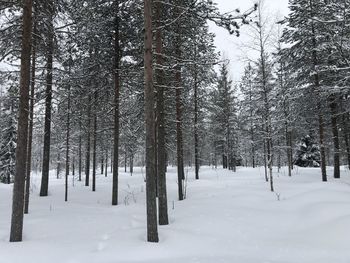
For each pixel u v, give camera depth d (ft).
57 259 27.53
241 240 34.65
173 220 45.03
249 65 73.51
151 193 33.63
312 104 79.61
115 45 61.98
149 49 35.27
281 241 34.12
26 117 34.63
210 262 26.84
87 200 66.13
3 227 38.50
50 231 37.47
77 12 54.85
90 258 27.84
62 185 90.89
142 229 37.37
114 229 38.91
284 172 103.40
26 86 34.81
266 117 68.44
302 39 77.82
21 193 33.60
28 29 35.50
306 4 77.36
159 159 44.50
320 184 67.41
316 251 30.07
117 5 58.85
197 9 36.73
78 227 39.65
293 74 81.10
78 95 63.77
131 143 98.22
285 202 52.70
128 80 63.05
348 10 42.39
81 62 61.46
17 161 33.78
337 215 40.06
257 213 46.68
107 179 113.19
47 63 61.98
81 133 89.30
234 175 108.88
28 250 29.53
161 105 46.11
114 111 63.57
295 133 107.14
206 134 111.55
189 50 58.23
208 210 49.98
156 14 45.16
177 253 29.78
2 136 110.22
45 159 69.15
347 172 92.43
